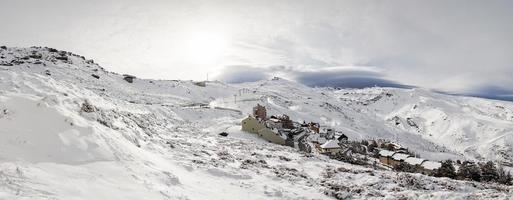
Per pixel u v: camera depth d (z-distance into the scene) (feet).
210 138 173.88
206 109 412.16
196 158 93.45
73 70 513.45
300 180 93.66
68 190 42.04
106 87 482.69
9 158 45.39
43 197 37.47
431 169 257.75
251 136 253.65
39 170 44.88
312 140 368.48
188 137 151.94
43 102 61.26
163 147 97.35
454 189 94.84
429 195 78.95
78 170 49.80
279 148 183.93
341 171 117.50
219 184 72.38
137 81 648.79
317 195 77.51
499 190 98.43
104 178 50.44
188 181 66.69
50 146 52.44
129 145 72.38
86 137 59.52
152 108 283.79
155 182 57.06
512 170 297.74
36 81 86.38
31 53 544.21
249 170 95.40
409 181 99.35
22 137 51.39
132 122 107.14
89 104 84.48
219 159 102.63
